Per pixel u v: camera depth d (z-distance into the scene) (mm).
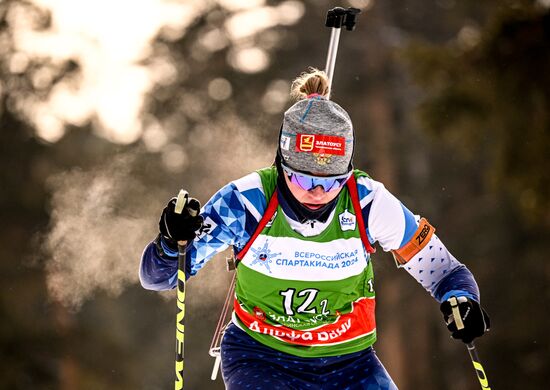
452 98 37562
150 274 9031
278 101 64812
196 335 64750
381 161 56750
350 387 9242
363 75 57594
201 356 64938
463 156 47594
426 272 9570
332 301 9102
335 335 9211
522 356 51250
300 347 9180
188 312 63500
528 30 35469
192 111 69188
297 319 9102
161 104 69375
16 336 52375
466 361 53188
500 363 51750
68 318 55312
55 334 54188
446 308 9102
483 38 36625
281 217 8844
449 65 37969
